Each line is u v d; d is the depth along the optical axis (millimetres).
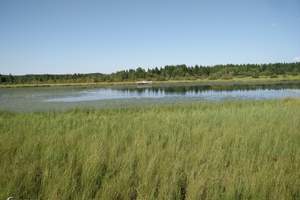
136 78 124062
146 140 7508
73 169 5434
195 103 22312
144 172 5141
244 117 11781
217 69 130500
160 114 14031
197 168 5367
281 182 4691
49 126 10594
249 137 7777
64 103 28859
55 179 4840
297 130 8906
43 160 5852
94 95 41375
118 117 13070
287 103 19828
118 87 74250
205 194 4559
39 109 23500
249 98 30656
